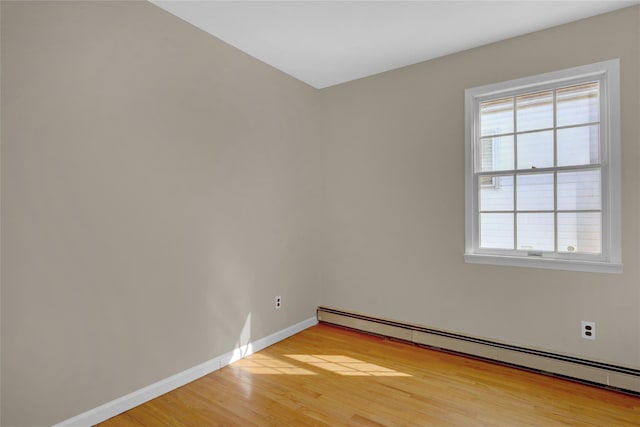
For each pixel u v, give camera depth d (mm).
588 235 2590
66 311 1968
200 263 2707
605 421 2090
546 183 2744
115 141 2182
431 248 3242
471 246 3035
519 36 2809
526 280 2783
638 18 2369
